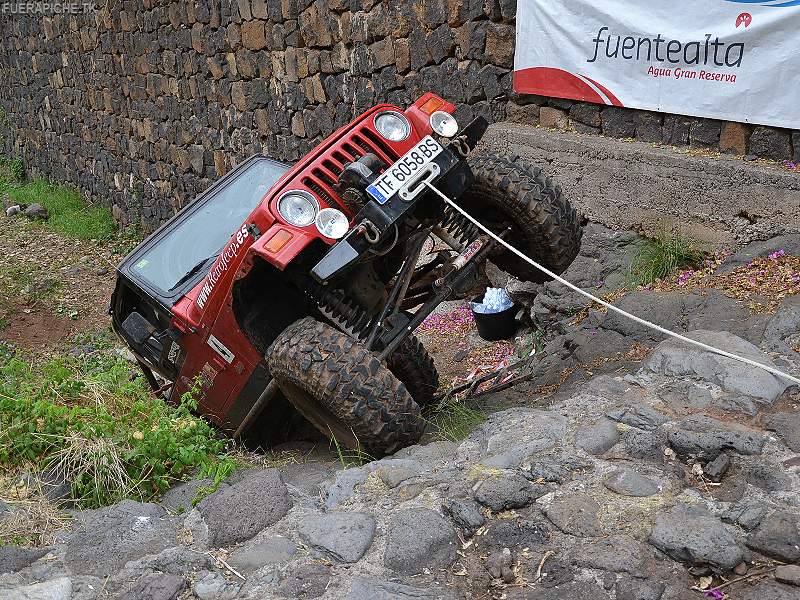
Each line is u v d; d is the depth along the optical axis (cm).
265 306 482
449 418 488
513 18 706
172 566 309
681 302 502
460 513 308
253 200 595
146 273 574
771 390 359
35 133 1891
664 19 586
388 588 278
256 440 550
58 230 1542
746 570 267
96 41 1456
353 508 334
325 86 931
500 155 492
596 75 641
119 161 1491
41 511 366
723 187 560
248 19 1023
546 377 529
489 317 706
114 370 523
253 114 1074
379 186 418
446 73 780
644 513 296
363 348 407
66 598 297
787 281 484
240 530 328
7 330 1075
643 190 609
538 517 305
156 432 427
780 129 542
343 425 417
